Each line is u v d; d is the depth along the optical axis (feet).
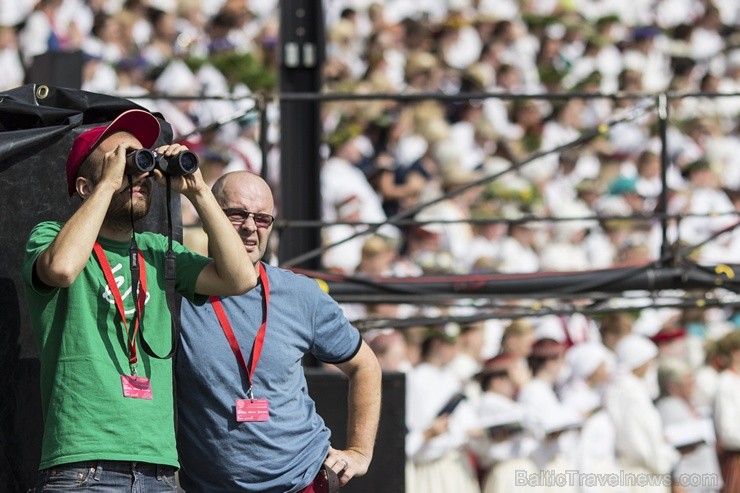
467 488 98.22
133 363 49.06
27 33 138.72
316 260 90.07
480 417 99.81
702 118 154.40
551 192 136.98
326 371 77.56
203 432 56.13
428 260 117.08
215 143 127.54
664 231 91.35
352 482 78.79
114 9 144.77
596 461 102.01
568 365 106.83
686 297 93.97
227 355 55.98
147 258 51.06
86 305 48.85
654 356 109.40
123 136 49.96
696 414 106.93
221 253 50.39
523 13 169.68
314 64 88.12
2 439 55.31
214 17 146.41
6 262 55.57
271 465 56.49
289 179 88.28
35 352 55.77
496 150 139.64
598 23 173.47
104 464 47.93
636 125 151.64
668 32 181.06
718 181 143.54
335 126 138.62
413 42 154.40
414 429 98.32
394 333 103.60
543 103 152.35
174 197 59.16
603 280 91.30
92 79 133.69
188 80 133.59
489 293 90.79
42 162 56.18
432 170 129.49
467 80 147.54
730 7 185.68
